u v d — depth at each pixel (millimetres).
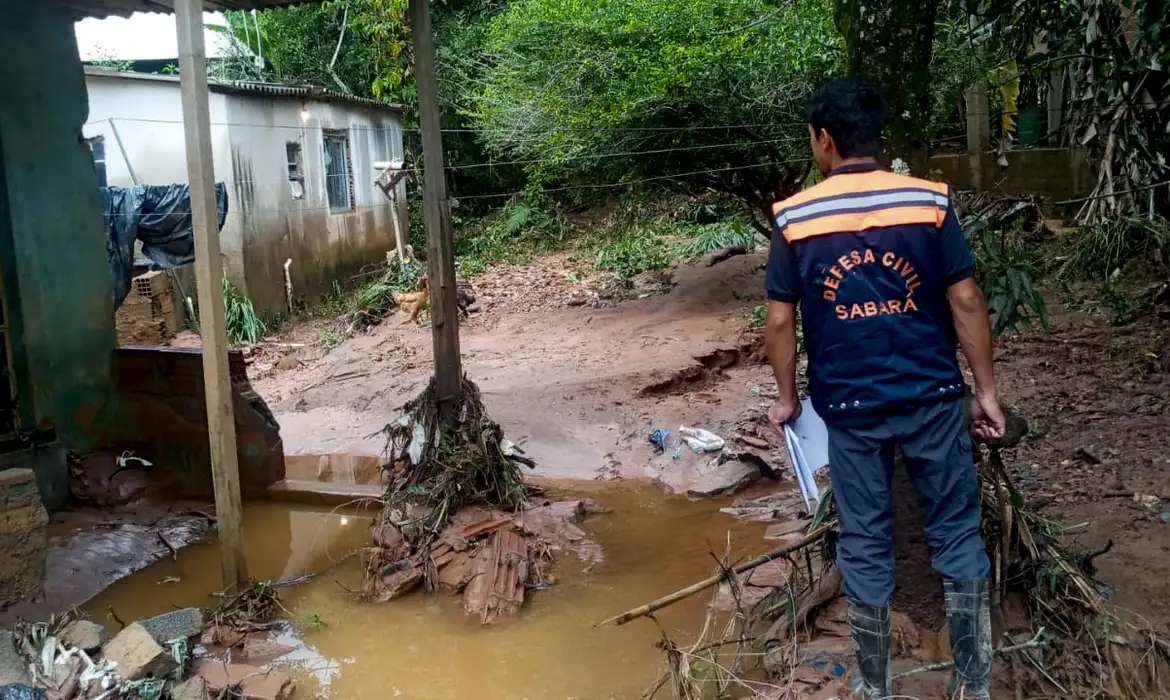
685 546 5930
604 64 12047
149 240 11148
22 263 6520
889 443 3074
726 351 10219
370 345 13070
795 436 3561
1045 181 12430
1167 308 8898
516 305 14922
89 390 7004
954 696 3115
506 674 4426
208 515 6746
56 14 6895
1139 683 3346
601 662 4465
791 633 3934
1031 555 3693
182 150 14336
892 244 2951
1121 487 5188
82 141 7109
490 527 5777
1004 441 3664
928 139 4039
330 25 23641
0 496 4859
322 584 5617
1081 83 10359
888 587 3082
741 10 11422
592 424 8297
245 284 14719
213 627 4910
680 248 16906
